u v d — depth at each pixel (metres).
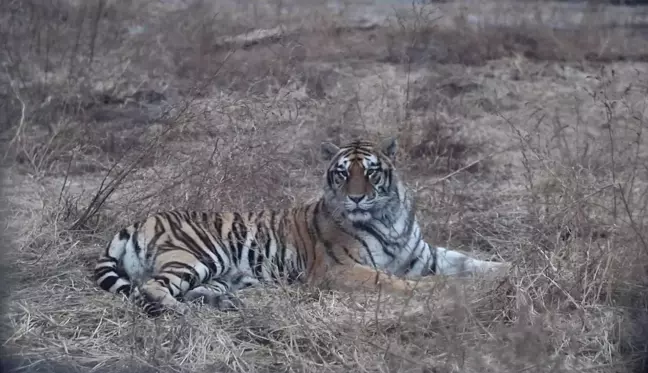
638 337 6.45
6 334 6.56
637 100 12.09
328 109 11.01
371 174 7.64
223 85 11.71
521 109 12.41
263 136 8.88
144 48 13.58
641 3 17.59
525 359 5.85
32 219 8.30
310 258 7.78
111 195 9.00
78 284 7.43
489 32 15.01
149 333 6.48
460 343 6.05
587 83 13.27
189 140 9.00
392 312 6.77
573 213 7.71
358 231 7.70
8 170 9.45
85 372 6.13
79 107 11.42
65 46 13.27
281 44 11.97
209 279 7.56
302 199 8.77
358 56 14.23
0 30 12.39
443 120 11.59
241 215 7.97
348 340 6.37
